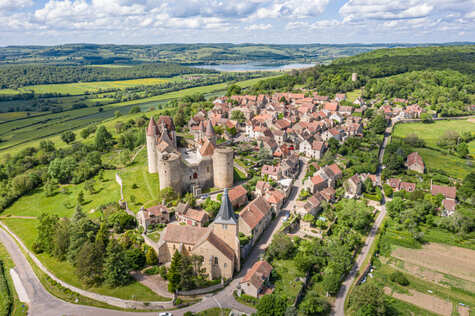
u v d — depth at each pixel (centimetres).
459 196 15150
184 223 11862
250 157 17925
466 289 10081
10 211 16112
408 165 18275
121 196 14512
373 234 12750
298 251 11056
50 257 11650
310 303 8731
